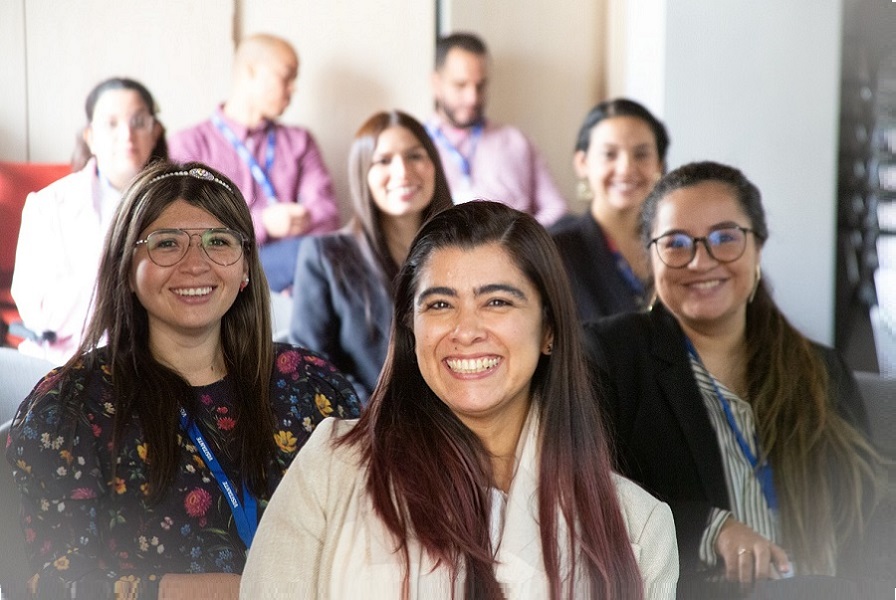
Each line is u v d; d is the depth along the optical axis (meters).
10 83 4.47
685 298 2.20
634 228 3.82
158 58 4.64
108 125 4.09
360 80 4.97
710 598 1.96
